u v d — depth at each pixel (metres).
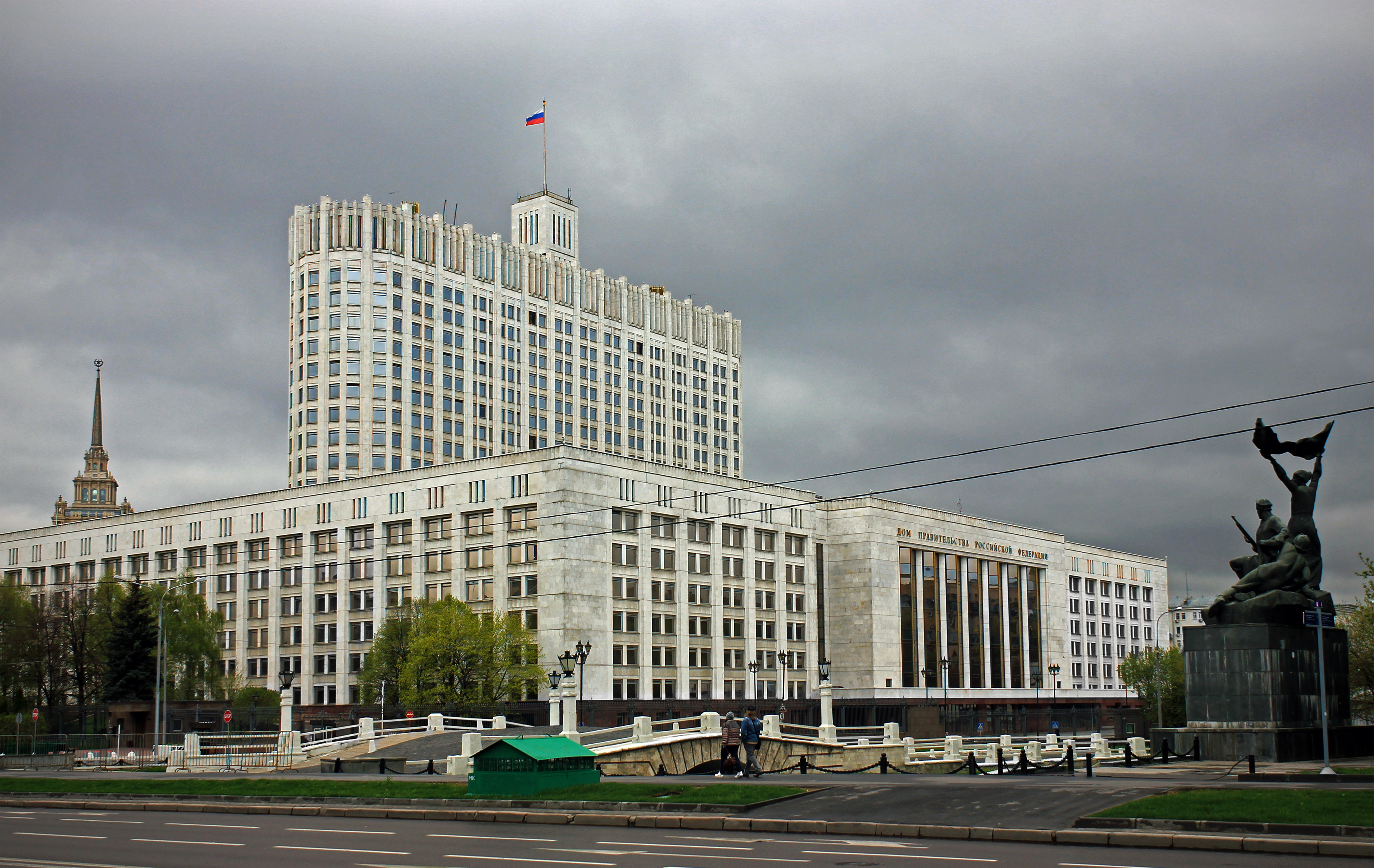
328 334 159.25
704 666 133.38
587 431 186.00
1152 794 33.38
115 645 109.81
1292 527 55.62
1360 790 33.16
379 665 111.88
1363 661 78.75
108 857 26.36
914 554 157.00
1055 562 182.25
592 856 26.09
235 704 113.81
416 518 128.62
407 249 164.25
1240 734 52.56
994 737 102.88
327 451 156.75
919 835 29.91
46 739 86.50
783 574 145.38
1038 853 26.25
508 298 177.38
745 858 25.52
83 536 156.25
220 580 141.50
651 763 60.84
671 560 131.50
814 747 70.25
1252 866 23.62
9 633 118.88
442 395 166.12
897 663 151.00
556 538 118.69
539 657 117.31
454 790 42.28
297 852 27.22
